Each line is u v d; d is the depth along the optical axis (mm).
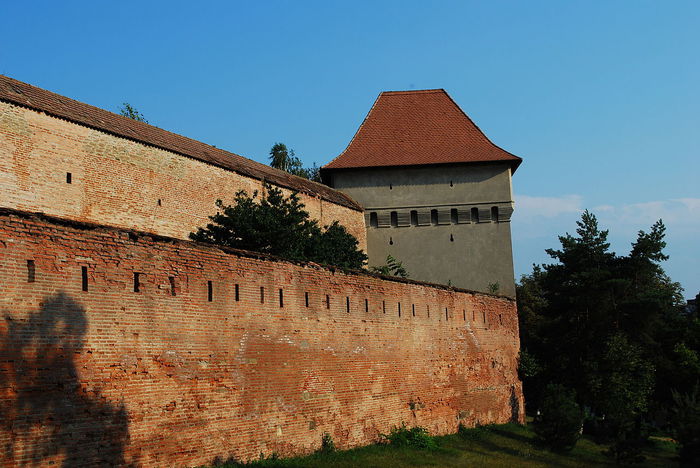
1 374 15242
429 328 36156
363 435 29781
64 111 30062
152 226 33562
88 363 17375
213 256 22219
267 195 41250
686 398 35594
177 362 20250
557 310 53281
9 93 27938
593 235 53500
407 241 50781
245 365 23078
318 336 27391
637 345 49188
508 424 43094
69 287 17109
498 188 50688
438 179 51062
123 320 18562
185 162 35906
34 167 28375
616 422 43562
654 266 52750
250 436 22984
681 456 34031
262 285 24438
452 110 55062
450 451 31906
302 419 25828
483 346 41812
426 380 35250
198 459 20625
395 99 56000
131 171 32719
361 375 30047
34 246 16344
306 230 35594
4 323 15445
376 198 51031
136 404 18656
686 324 57094
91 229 17938
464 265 50188
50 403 16250
